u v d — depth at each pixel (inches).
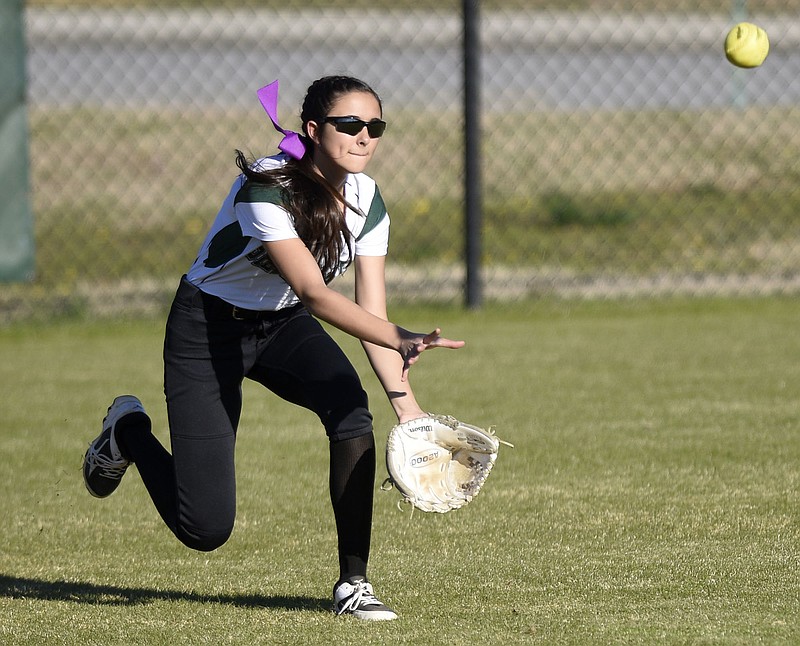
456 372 1035.9
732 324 1266.0
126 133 2233.0
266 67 2618.1
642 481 695.1
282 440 824.9
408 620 473.7
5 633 472.4
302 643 449.7
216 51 2736.2
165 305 1409.9
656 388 956.0
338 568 564.1
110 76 2529.5
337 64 2647.6
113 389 1008.2
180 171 2111.2
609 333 1226.0
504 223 1911.9
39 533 634.2
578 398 925.8
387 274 1620.3
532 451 768.3
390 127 2277.3
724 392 936.3
